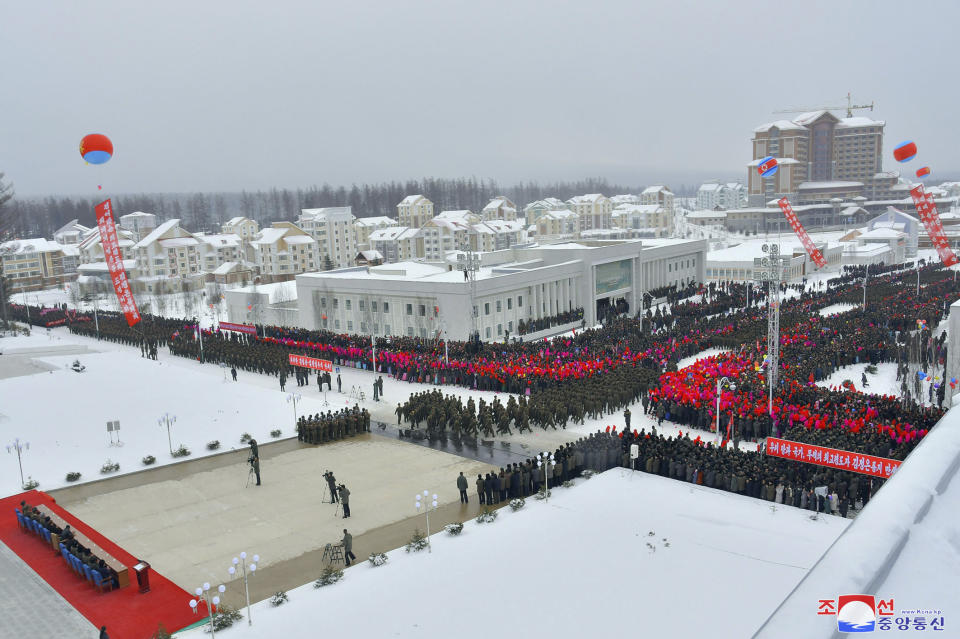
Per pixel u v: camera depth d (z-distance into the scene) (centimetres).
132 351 7738
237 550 2869
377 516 3148
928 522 338
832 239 17325
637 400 4847
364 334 7781
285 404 5097
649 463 3431
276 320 9112
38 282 15050
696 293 10125
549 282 7869
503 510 3103
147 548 2917
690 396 4281
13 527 3147
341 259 16112
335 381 5903
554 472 3375
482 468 3722
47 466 3938
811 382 4872
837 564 301
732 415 3928
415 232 15838
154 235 14000
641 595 2273
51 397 5388
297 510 3256
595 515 2966
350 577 2550
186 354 7281
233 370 6025
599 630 2073
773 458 3278
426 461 3872
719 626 2066
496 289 7131
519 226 17788
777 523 2827
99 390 5588
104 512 3322
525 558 2595
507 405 4609
